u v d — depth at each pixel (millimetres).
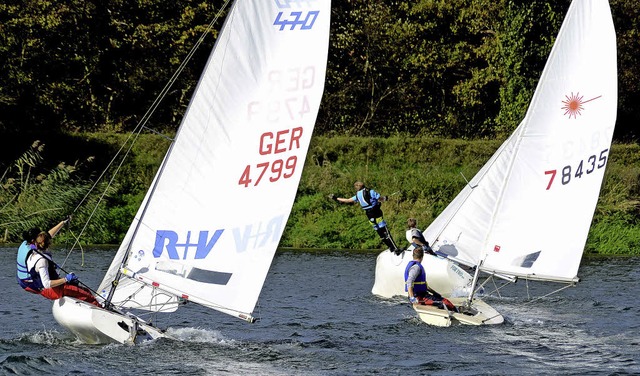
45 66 154500
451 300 78625
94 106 161750
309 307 80500
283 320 73500
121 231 126438
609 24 74250
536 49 164500
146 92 169875
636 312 82062
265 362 58375
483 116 179500
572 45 74562
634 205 141250
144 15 166000
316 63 57750
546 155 74812
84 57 158375
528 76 164750
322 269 107438
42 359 56312
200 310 76938
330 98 175875
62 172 125875
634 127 187500
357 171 143750
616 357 62344
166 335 63156
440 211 137000
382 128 176500
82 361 56250
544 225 74938
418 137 167000
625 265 119438
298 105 57938
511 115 165625
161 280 58156
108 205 129750
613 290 96812
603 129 74938
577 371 58344
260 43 58062
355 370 57438
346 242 131625
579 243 75188
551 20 164500
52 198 123250
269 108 58156
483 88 177250
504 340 67375
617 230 137375
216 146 58250
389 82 180250
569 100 74688
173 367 55750
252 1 57750
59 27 153625
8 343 60969
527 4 164250
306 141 57875
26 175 130750
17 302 77875
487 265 75438
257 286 58500
